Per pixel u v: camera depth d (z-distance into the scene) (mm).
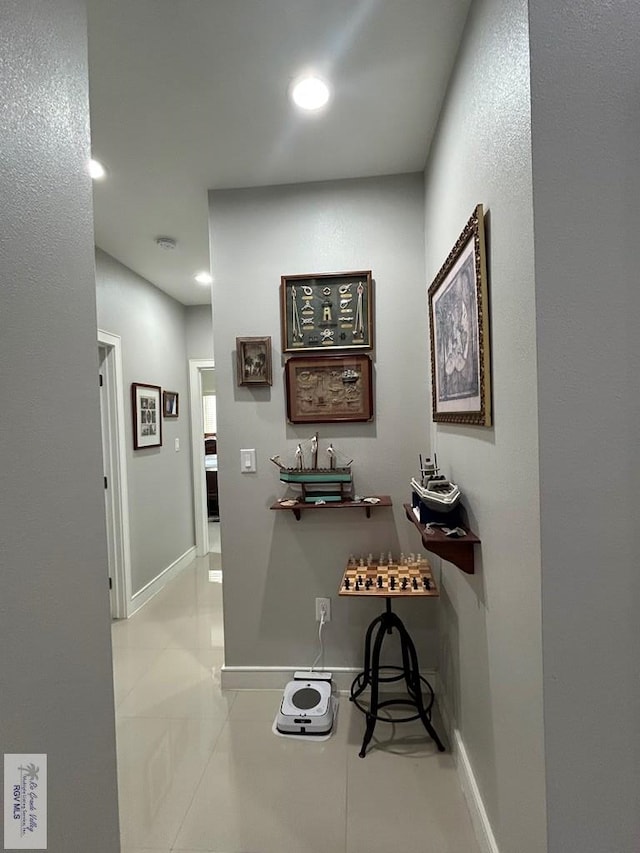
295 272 2197
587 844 921
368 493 2223
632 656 902
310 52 1402
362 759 1751
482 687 1362
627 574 895
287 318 2193
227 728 1959
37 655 744
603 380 885
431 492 1586
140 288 3502
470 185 1313
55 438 806
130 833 1448
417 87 1567
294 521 2250
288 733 1908
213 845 1405
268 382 2197
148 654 2637
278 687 2258
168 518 3943
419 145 1919
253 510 2260
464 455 1520
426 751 1793
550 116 873
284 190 2189
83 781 853
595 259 877
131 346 3354
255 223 2203
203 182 2152
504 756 1168
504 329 1073
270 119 1716
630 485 889
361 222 2164
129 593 3199
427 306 2148
